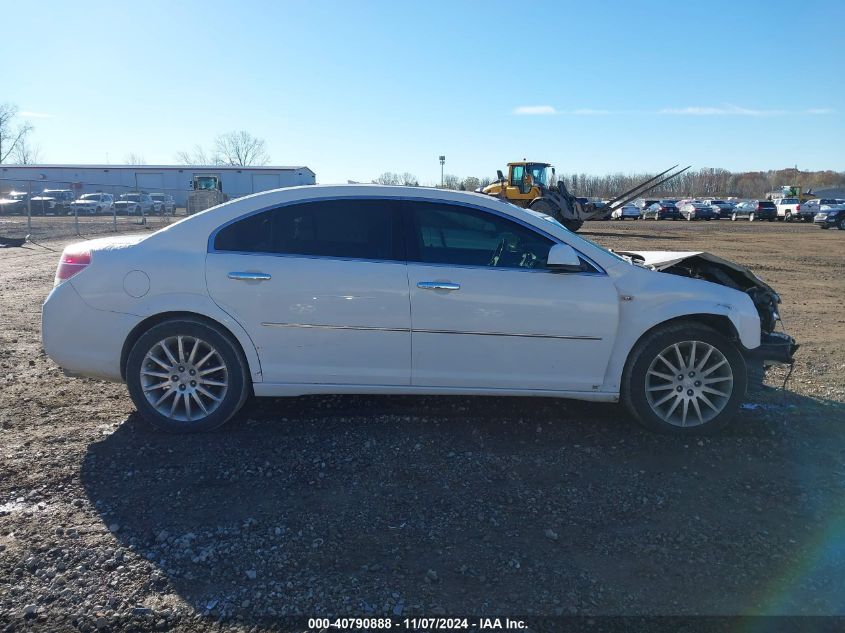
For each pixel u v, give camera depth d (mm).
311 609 2717
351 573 2953
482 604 2758
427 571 2973
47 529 3266
